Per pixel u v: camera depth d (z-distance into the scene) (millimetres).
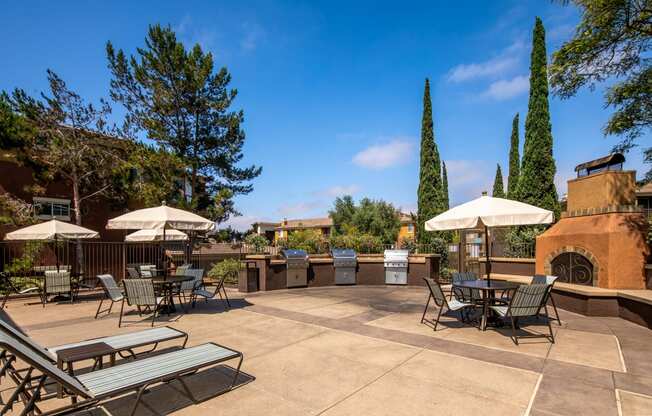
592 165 8828
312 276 12156
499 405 3268
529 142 13805
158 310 7676
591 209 8352
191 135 16984
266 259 11055
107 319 7078
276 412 3162
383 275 12562
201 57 16359
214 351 3666
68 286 9125
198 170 17453
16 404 3389
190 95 16188
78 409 2703
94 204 15141
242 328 6191
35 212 12734
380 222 36562
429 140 18656
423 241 18266
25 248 11656
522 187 13805
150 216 7246
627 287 7383
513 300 5273
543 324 6461
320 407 3252
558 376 3945
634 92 7816
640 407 3211
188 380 3865
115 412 3164
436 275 12375
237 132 17719
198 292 8078
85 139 13758
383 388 3656
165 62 15469
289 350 4934
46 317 7309
